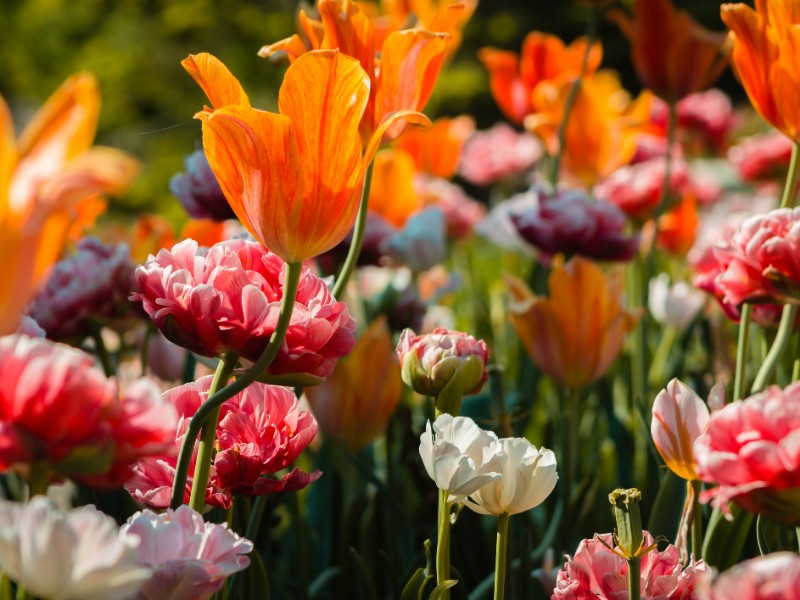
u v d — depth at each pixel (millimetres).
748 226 971
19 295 662
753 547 1117
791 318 1025
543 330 1200
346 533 1167
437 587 862
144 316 1169
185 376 1209
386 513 1208
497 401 1140
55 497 1396
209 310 806
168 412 715
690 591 857
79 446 702
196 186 1257
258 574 977
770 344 1228
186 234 1422
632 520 827
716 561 1019
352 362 1152
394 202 1831
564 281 1186
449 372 960
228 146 790
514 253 2873
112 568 673
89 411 701
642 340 1435
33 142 661
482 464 859
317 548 1270
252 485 867
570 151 1917
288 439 871
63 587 675
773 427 760
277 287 859
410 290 1479
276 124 778
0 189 653
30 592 694
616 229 1468
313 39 961
